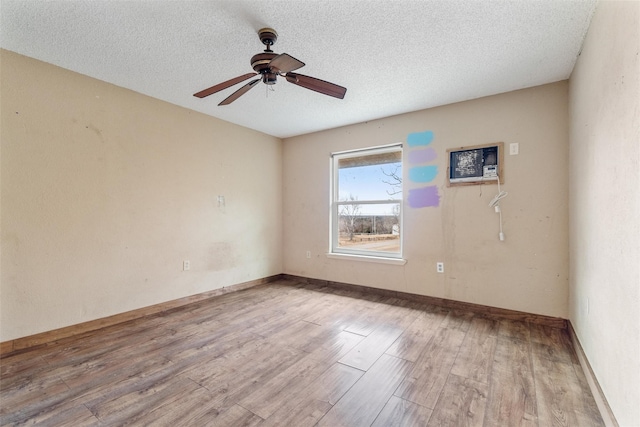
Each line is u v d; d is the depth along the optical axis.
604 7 1.55
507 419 1.53
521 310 2.91
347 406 1.64
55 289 2.46
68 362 2.10
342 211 4.28
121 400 1.68
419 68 2.51
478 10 1.79
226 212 3.89
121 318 2.85
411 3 1.73
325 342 2.43
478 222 3.14
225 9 1.78
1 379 1.88
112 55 2.31
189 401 1.68
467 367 2.04
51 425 1.49
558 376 1.92
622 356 1.28
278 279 4.69
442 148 3.34
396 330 2.67
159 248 3.17
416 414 1.57
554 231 2.76
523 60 2.37
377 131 3.82
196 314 3.09
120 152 2.86
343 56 2.32
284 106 3.37
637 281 1.13
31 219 2.33
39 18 1.85
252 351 2.28
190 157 3.47
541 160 2.82
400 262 3.61
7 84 2.22
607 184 1.51
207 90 2.15
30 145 2.33
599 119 1.66
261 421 1.52
